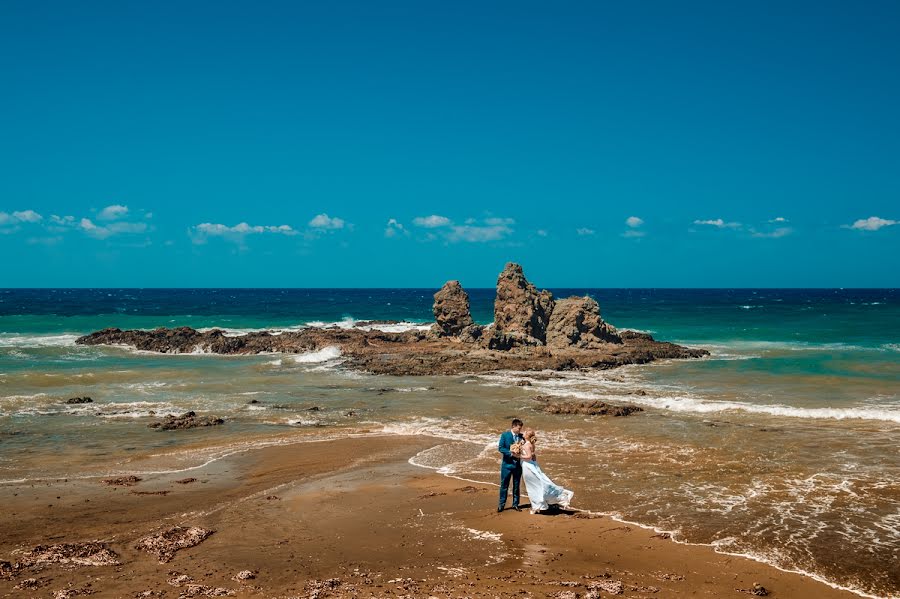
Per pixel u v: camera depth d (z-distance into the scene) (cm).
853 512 1105
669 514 1099
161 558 914
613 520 1072
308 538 1002
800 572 864
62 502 1198
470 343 3950
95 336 4519
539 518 1084
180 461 1529
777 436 1723
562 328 4056
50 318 7081
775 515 1091
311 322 7019
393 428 1897
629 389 2598
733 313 8806
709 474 1352
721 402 2223
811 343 4512
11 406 2212
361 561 904
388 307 11569
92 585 817
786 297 17738
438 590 802
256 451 1625
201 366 3378
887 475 1335
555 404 2191
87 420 2012
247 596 786
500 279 4234
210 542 986
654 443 1655
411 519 1088
